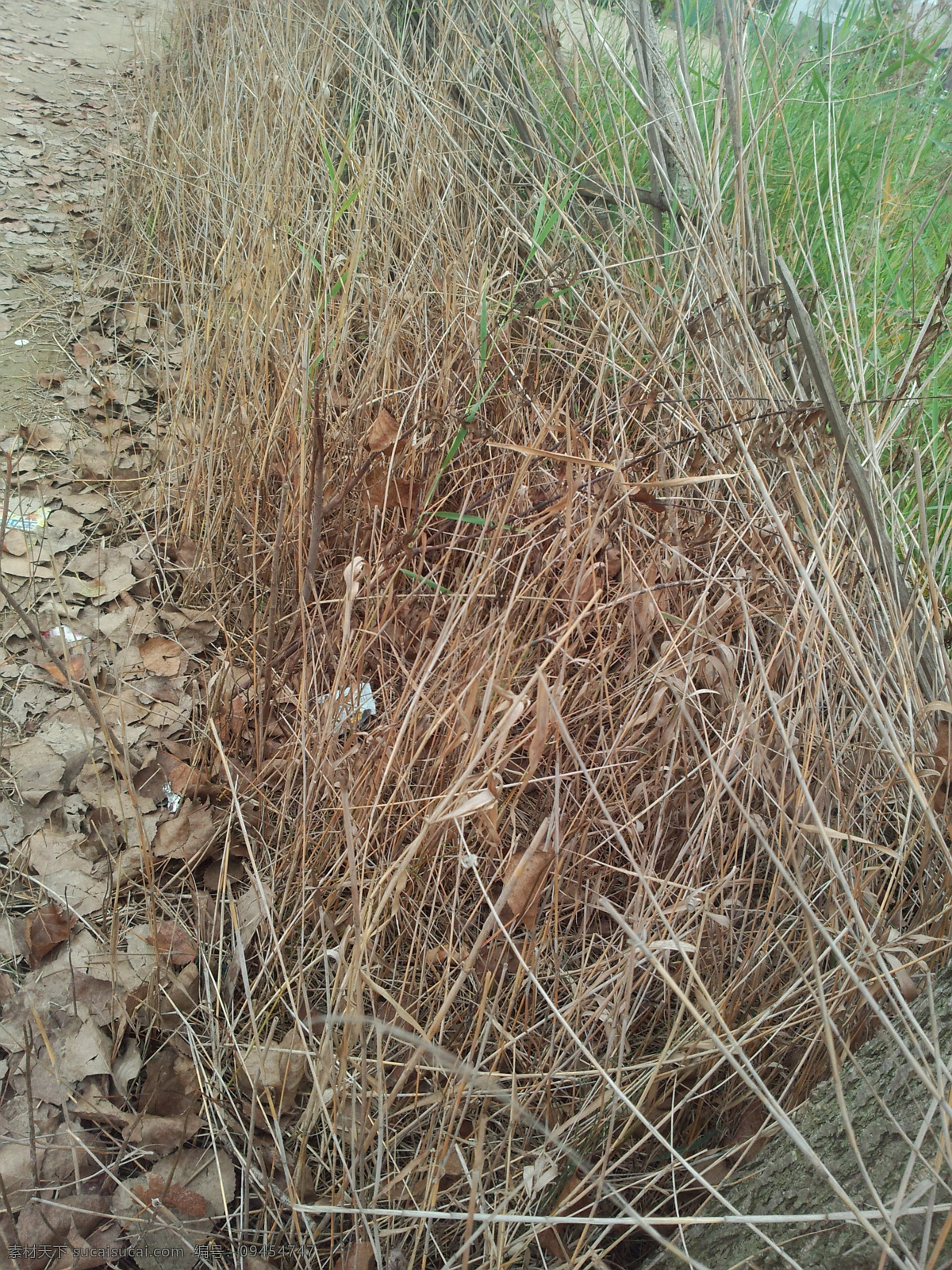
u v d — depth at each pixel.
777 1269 1.04
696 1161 1.31
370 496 1.96
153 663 2.04
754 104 2.66
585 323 2.38
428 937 1.45
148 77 4.39
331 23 3.08
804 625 1.67
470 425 2.03
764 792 1.46
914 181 2.75
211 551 2.23
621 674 1.72
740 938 1.48
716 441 1.93
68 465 2.51
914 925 1.42
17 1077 1.32
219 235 2.92
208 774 1.81
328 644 1.89
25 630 2.02
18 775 1.73
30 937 1.46
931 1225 0.92
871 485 1.77
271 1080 1.37
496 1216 1.04
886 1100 1.05
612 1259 1.26
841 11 2.69
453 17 2.76
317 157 2.67
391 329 2.14
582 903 1.51
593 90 2.66
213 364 2.48
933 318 1.78
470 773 1.29
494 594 1.83
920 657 1.63
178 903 1.61
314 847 1.60
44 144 4.29
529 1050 1.40
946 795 1.35
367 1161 1.28
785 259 2.46
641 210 2.46
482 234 2.56
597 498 1.85
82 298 3.19
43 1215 1.12
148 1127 1.30
